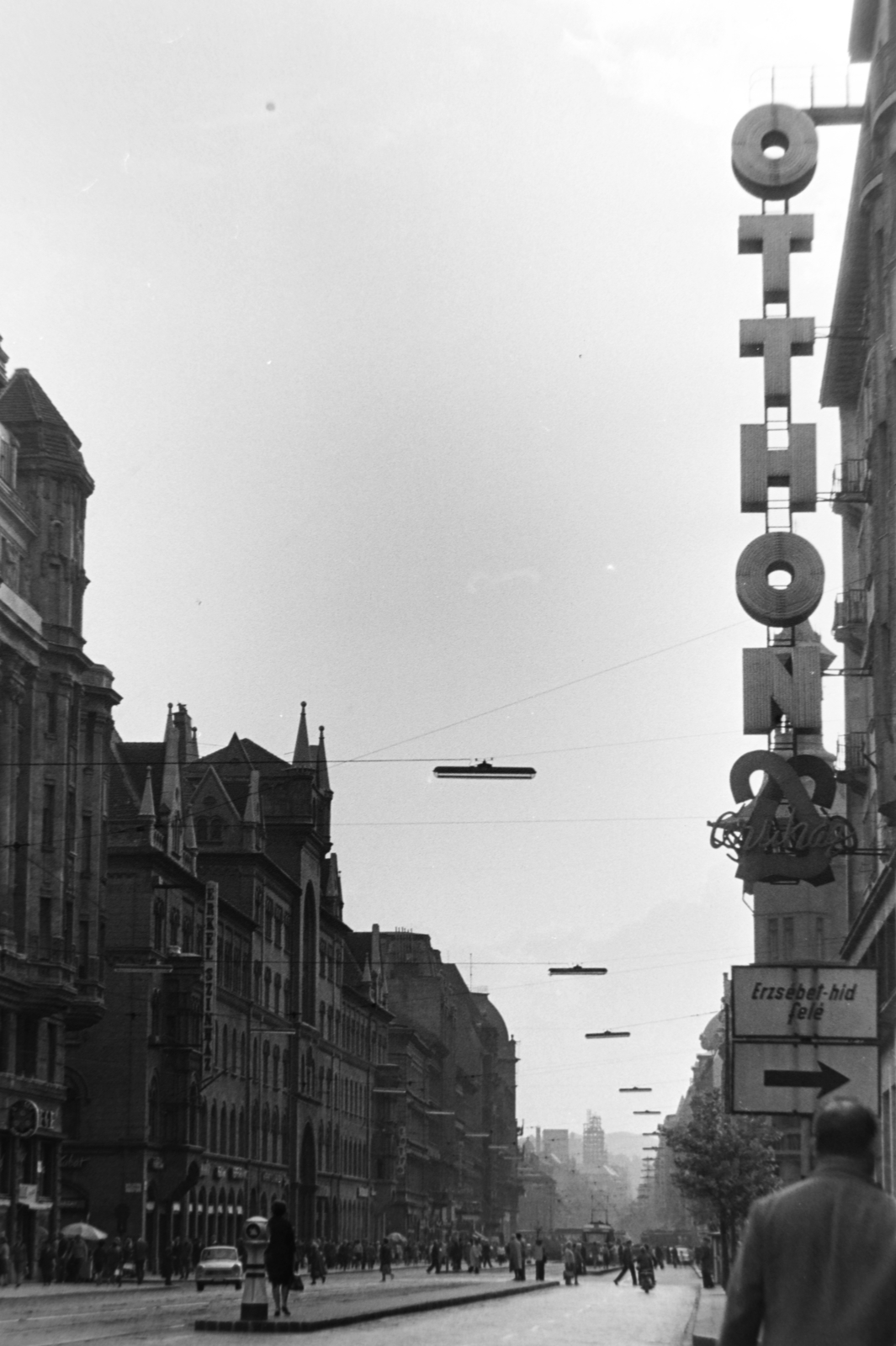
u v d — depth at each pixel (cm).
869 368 6044
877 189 5444
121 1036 8894
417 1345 3381
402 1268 13575
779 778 4891
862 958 6925
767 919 11594
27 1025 7412
